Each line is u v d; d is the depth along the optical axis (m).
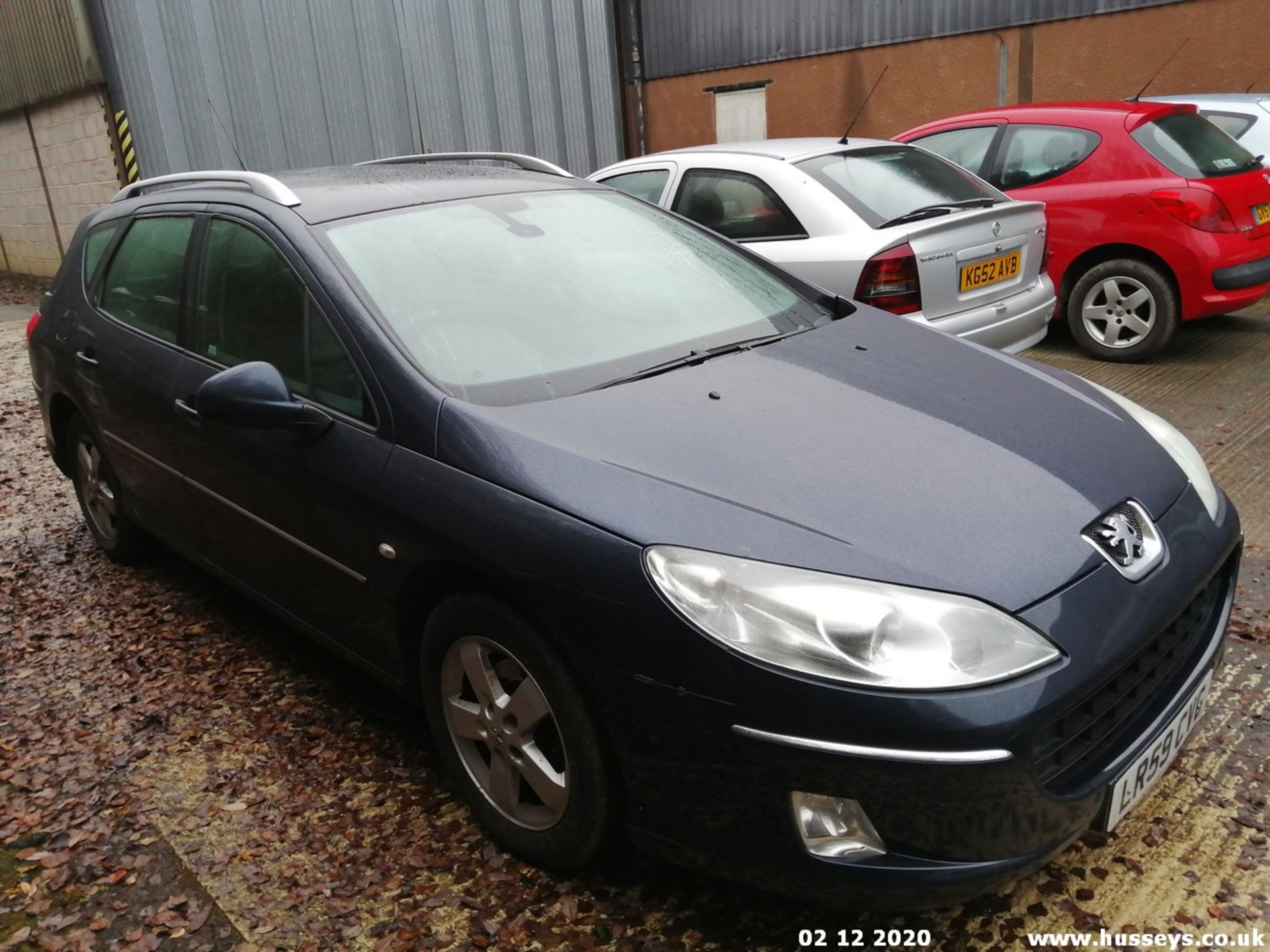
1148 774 2.04
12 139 13.62
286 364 2.79
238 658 3.38
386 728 2.93
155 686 3.23
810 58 11.30
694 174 5.34
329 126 10.84
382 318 2.56
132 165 11.31
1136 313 6.12
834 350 2.76
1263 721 2.74
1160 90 9.16
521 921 2.18
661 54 12.58
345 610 2.68
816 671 1.79
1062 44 9.59
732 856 1.94
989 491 2.08
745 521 1.95
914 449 2.22
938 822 1.77
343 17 10.70
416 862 2.37
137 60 10.73
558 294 2.79
